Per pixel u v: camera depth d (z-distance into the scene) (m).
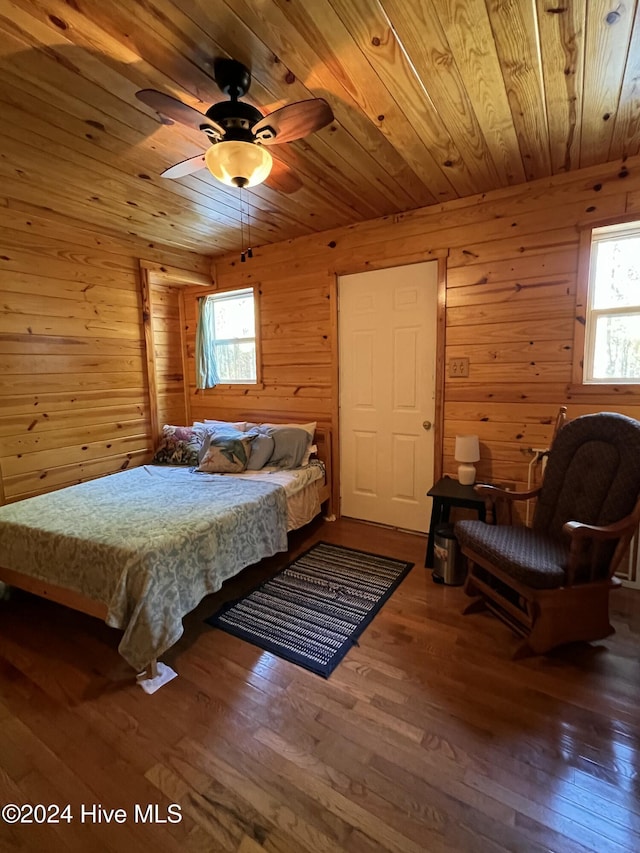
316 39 1.38
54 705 1.67
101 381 3.36
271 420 3.86
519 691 1.68
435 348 3.03
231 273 3.90
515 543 2.07
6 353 2.76
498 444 2.85
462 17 1.31
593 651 1.91
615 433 2.01
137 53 1.43
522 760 1.39
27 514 2.24
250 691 1.72
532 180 2.54
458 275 2.86
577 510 2.09
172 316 4.16
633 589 2.40
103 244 3.27
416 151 2.13
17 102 1.68
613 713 1.57
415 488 3.25
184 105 1.42
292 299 3.59
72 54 1.43
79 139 1.97
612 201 2.35
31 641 2.08
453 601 2.34
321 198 2.70
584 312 2.49
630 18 1.31
